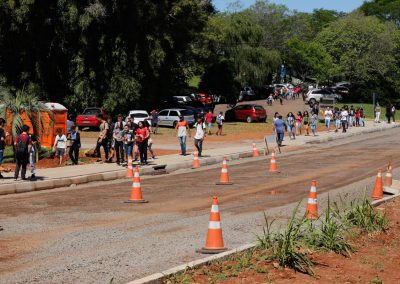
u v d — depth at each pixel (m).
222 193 18.69
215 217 10.56
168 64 55.88
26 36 48.03
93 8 46.66
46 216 14.37
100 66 49.41
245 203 16.53
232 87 68.81
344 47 88.88
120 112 50.81
